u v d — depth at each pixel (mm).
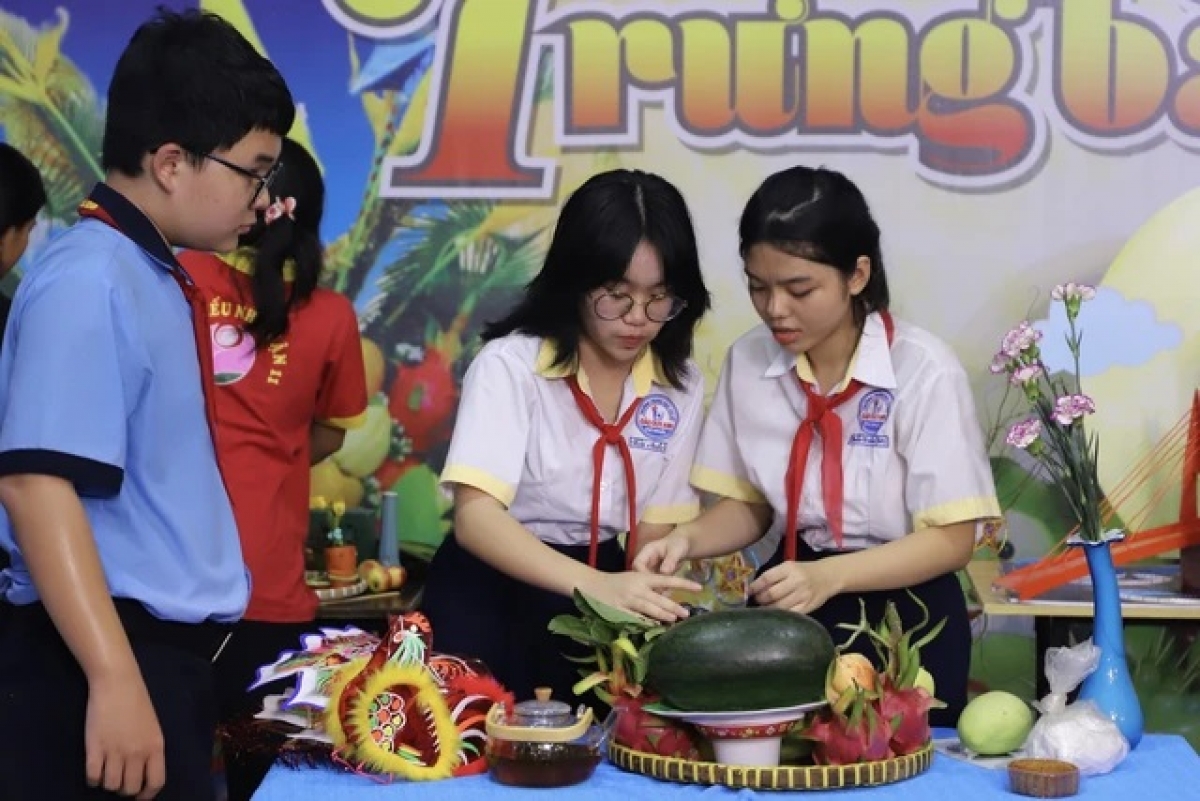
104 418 2135
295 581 3404
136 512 2221
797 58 4074
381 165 4129
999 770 2330
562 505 2873
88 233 2229
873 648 2764
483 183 4125
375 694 2299
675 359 2873
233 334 3287
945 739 2533
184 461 2270
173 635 2244
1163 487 4082
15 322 2221
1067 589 3568
